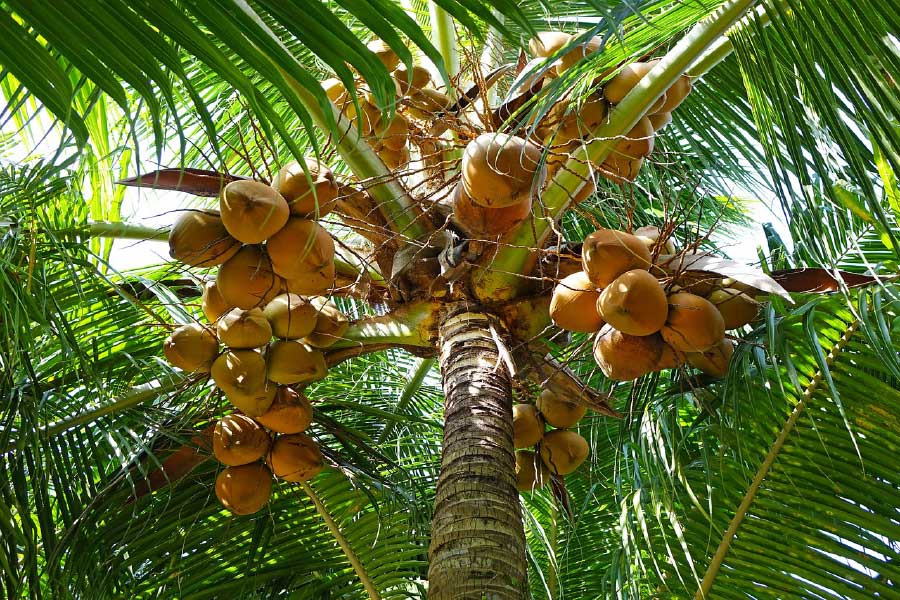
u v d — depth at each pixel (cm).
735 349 376
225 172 292
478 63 362
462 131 360
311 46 193
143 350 432
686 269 313
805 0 260
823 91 270
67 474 394
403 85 382
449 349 339
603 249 297
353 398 489
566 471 381
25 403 356
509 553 273
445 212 360
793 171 307
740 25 310
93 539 387
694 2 274
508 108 346
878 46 253
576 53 335
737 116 428
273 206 280
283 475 371
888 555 357
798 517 370
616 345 302
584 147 293
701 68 341
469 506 282
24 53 193
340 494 436
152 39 190
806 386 385
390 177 336
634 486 373
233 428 361
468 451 298
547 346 356
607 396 374
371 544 425
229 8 189
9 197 342
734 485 388
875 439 370
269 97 454
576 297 309
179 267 409
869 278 346
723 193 439
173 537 406
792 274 348
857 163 264
